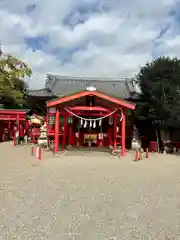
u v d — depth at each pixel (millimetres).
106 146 23031
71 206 5855
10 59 21094
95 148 21547
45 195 6773
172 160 15469
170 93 20734
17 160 14031
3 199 6355
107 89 29953
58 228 4574
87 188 7664
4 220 4930
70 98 16984
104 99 17781
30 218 5051
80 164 13086
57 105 17359
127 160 15156
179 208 5887
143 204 6152
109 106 18312
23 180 8734
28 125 32375
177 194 7195
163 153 19812
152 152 20719
